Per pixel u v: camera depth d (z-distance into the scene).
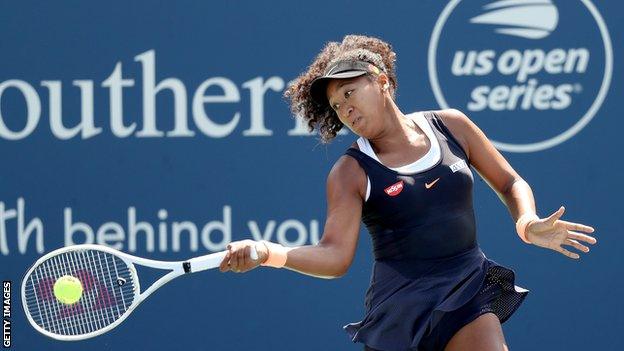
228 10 23.11
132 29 23.27
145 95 23.25
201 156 23.17
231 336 23.30
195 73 23.19
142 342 23.36
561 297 22.73
